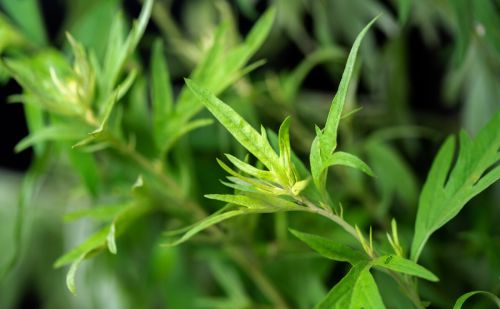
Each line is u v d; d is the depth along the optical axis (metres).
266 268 0.52
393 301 0.45
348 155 0.36
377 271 0.47
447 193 0.39
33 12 0.53
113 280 0.61
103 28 0.53
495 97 0.55
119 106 0.49
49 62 0.48
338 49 0.55
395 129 0.55
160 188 0.48
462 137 0.40
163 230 0.58
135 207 0.45
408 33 0.61
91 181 0.49
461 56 0.47
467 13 0.47
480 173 0.39
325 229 0.52
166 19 0.59
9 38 0.51
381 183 0.54
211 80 0.45
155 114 0.46
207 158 0.56
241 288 0.53
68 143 0.49
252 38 0.45
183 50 0.59
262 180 0.37
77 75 0.44
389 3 0.60
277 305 0.51
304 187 0.37
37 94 0.44
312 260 0.52
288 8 0.61
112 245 0.40
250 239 0.48
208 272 0.60
